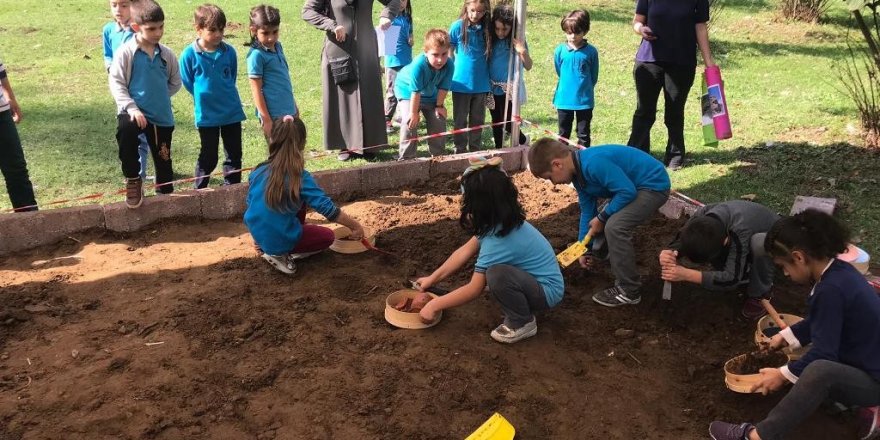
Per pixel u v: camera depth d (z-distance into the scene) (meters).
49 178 6.53
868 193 6.12
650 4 6.59
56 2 14.73
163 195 5.56
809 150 7.16
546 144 4.33
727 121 6.26
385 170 6.30
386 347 3.98
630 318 4.40
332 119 7.20
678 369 3.92
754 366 3.73
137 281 4.65
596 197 4.58
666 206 5.77
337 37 6.70
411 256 5.06
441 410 3.53
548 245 4.09
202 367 3.77
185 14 13.54
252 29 6.25
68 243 5.18
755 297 4.22
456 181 6.42
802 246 3.11
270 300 4.43
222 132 6.20
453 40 7.08
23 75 9.77
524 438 3.39
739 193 6.23
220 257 5.00
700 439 3.40
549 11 14.54
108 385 3.61
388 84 8.19
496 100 7.36
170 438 3.29
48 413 3.42
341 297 4.49
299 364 3.83
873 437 3.36
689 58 6.59
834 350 3.07
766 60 10.96
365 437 3.33
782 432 3.14
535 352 4.01
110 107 8.61
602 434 3.42
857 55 10.98
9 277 4.71
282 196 4.44
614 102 9.09
